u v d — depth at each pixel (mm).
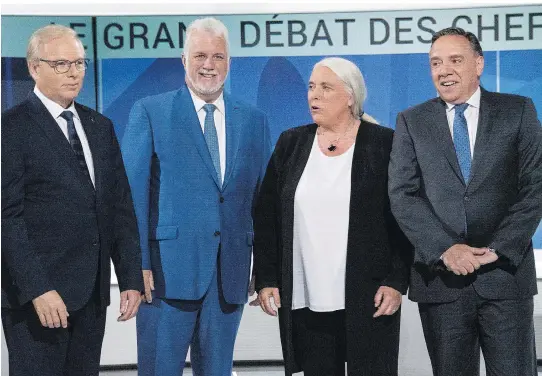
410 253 2824
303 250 2807
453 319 2758
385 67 3627
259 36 3633
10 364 2760
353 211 2771
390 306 2762
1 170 2654
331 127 2842
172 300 3074
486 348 2787
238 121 3150
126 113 3648
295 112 3654
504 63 3596
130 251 2869
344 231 2783
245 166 3123
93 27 3623
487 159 2744
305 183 2820
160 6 3633
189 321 3100
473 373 2820
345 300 2764
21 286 2656
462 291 2744
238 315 3139
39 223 2709
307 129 2914
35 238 2711
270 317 3732
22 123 2697
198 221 3066
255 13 3629
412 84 3621
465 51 2781
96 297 2785
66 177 2721
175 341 3094
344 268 2783
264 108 3654
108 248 2824
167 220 3068
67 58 2729
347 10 3617
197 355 3164
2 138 2670
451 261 2676
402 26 3611
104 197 2787
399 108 3631
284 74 3645
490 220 2742
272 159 2943
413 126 2801
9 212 2660
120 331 3705
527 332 2779
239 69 3643
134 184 3070
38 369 2719
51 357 2736
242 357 3742
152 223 3082
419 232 2703
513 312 2742
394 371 2834
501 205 2746
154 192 3094
